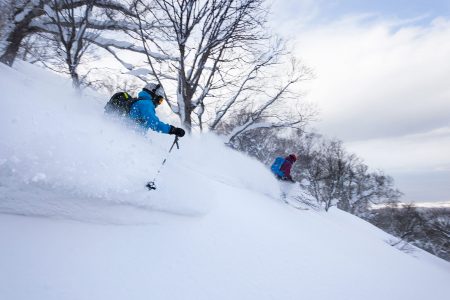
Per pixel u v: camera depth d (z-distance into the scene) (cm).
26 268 217
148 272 265
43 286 209
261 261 356
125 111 434
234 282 299
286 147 2283
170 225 345
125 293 233
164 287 256
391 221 4288
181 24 1021
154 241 308
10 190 261
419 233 4016
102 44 1053
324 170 2459
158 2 1005
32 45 997
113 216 309
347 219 1546
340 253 526
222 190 552
